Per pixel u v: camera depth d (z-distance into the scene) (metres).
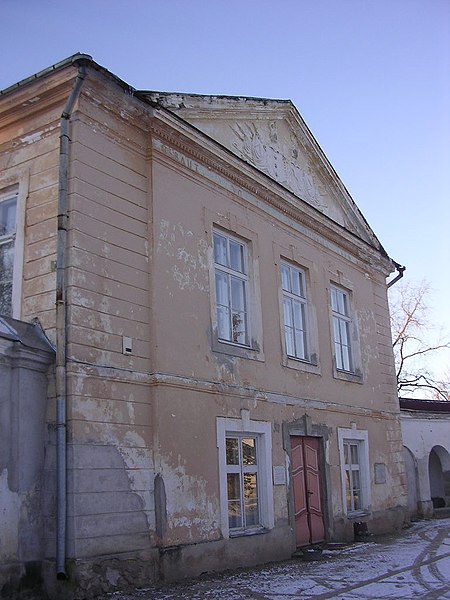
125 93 9.54
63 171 8.80
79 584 7.67
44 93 9.20
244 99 12.55
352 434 14.62
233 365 11.00
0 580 7.32
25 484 7.84
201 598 7.73
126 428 8.83
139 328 9.36
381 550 12.07
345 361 15.41
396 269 18.31
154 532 8.95
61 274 8.47
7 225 9.50
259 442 11.51
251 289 12.03
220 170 11.57
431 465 21.34
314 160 15.36
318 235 14.72
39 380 8.23
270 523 11.20
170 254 10.09
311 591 8.09
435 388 32.75
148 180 10.04
